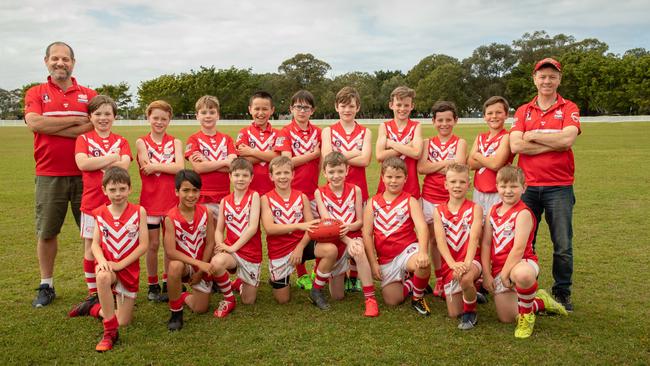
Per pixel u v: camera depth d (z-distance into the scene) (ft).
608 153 59.77
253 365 11.35
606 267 18.31
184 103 250.78
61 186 16.21
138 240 14.35
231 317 14.55
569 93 221.87
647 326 13.32
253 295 15.85
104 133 16.37
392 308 15.26
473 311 13.74
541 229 24.53
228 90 249.55
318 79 270.67
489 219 14.70
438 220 15.29
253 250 15.93
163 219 16.61
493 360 11.49
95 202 15.64
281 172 16.07
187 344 12.55
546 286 17.03
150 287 16.37
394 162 15.74
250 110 18.94
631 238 22.16
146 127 151.02
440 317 14.43
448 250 14.75
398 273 15.34
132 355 11.95
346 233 15.96
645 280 16.94
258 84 263.70
